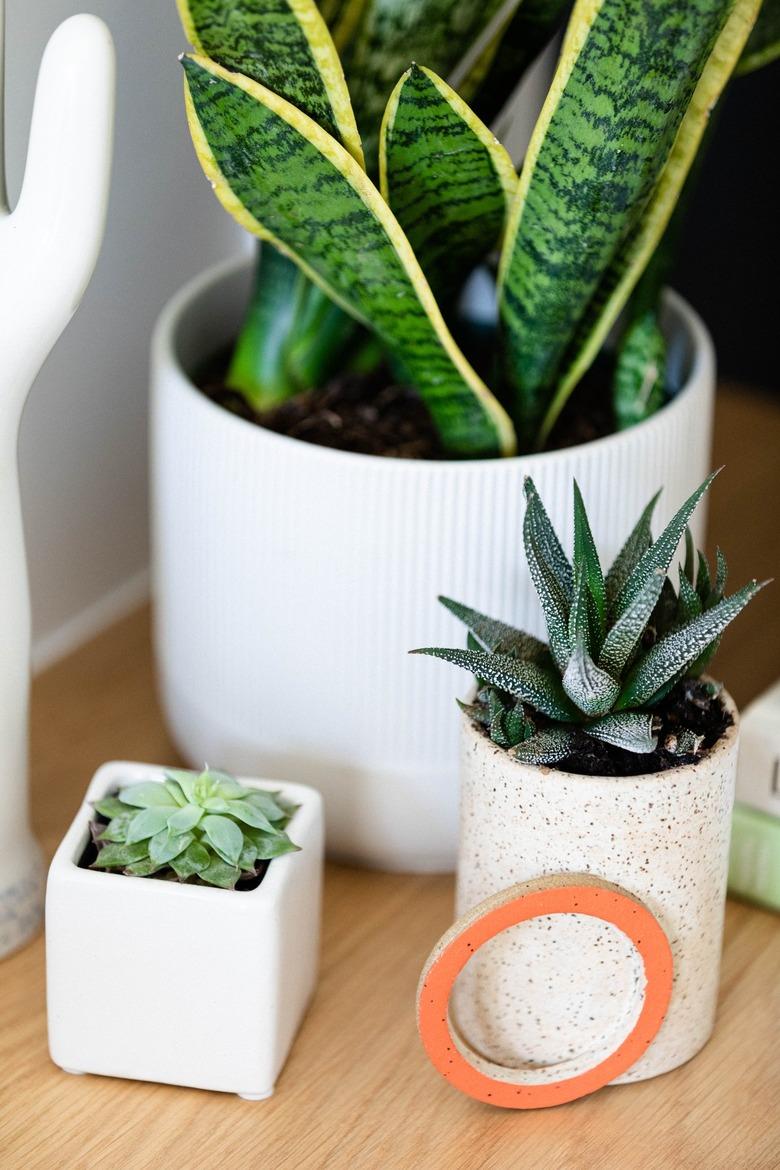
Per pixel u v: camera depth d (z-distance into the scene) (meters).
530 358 0.60
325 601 0.59
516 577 0.58
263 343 0.66
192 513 0.61
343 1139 0.53
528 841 0.50
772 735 0.61
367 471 0.56
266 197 0.55
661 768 0.50
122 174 0.70
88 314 0.72
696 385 0.63
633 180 0.53
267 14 0.51
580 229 0.55
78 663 0.77
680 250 0.96
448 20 0.58
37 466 0.72
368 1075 0.56
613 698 0.49
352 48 0.58
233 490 0.59
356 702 0.60
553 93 0.51
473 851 0.53
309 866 0.55
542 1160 0.52
